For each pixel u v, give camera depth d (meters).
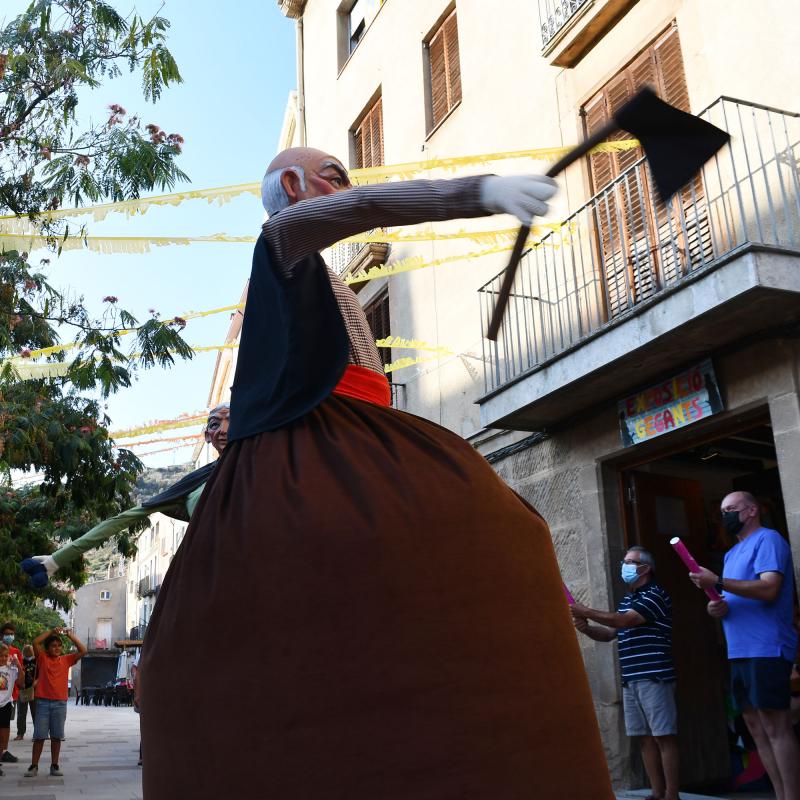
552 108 10.16
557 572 1.28
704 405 7.46
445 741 1.06
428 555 1.13
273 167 1.49
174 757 1.14
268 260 1.23
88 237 7.73
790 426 6.76
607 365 7.68
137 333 9.80
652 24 8.73
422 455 1.25
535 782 1.08
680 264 7.90
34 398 11.78
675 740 6.47
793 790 5.22
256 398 1.34
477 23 12.01
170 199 7.63
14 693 13.10
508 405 9.06
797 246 6.69
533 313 9.22
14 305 10.32
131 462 12.97
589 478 8.90
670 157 1.01
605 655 8.30
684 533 9.00
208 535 1.23
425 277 12.49
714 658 8.43
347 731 1.06
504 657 1.12
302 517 1.16
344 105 16.47
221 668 1.13
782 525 9.09
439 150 12.72
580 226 9.27
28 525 14.66
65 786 9.41
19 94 9.09
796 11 7.12
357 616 1.10
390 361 13.30
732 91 7.68
